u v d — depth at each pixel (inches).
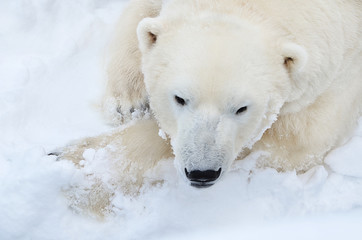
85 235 289.1
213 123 259.6
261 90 270.5
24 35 436.5
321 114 327.3
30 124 360.2
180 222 295.6
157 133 326.6
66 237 286.7
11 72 385.1
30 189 285.3
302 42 296.0
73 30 453.1
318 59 297.3
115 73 368.5
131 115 366.9
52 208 287.9
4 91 368.8
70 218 291.7
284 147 330.0
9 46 423.8
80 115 378.0
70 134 353.1
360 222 296.5
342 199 315.9
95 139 327.6
